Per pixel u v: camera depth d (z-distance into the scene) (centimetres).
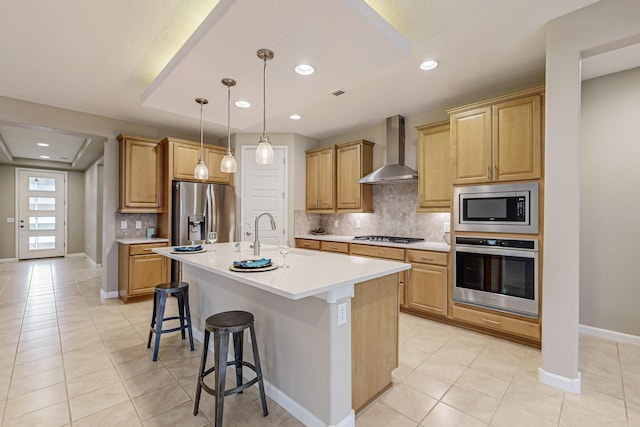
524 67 272
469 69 276
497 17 202
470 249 297
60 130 382
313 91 263
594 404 189
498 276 280
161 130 472
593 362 241
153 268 409
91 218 730
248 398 198
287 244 205
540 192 256
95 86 314
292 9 159
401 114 401
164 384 211
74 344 274
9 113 344
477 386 210
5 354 253
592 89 294
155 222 470
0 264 684
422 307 334
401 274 355
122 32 221
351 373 175
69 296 430
